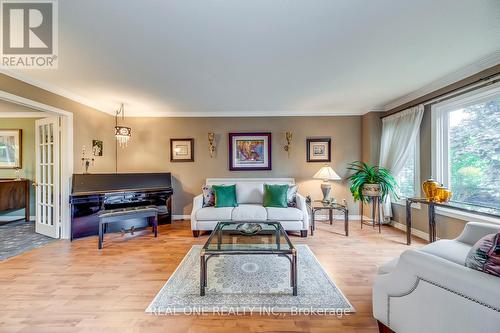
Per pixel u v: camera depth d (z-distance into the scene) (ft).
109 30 6.05
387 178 12.56
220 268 8.07
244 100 12.67
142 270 7.97
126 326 5.22
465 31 6.23
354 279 7.33
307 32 6.24
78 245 10.48
